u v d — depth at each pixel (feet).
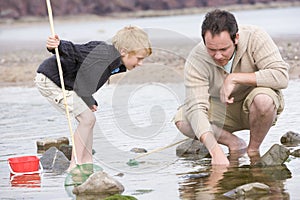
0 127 47.75
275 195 28.68
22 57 91.09
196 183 31.35
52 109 54.44
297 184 30.30
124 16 164.86
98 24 143.02
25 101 59.16
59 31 129.59
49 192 31.14
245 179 31.63
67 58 35.24
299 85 57.16
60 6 166.30
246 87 36.01
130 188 31.04
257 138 36.47
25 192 31.30
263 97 34.88
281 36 95.55
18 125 48.26
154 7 171.12
